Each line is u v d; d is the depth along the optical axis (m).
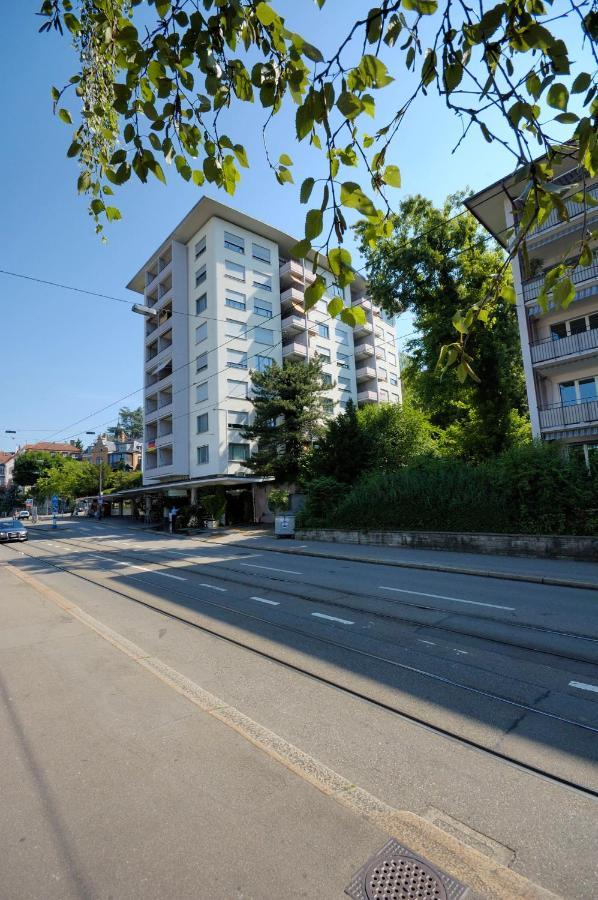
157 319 45.03
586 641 6.45
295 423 29.86
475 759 3.60
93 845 2.61
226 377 36.28
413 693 4.81
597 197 17.73
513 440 23.92
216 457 35.16
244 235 39.28
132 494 44.12
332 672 5.38
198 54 2.04
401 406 28.16
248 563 14.96
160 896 2.25
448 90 1.90
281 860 2.47
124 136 2.32
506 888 2.29
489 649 6.18
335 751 3.72
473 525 15.54
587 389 20.34
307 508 22.55
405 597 9.34
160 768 3.37
